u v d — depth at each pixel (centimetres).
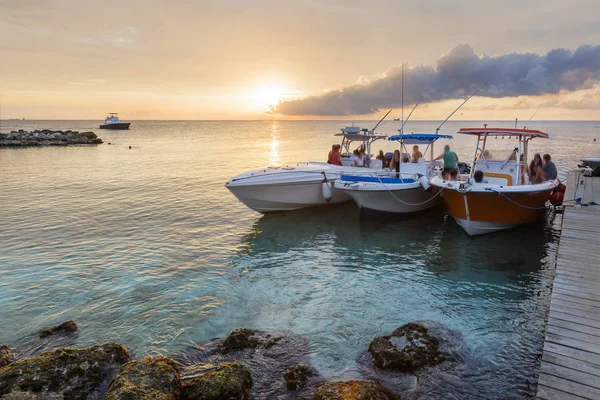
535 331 655
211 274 888
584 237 807
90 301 754
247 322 682
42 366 502
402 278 873
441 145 1469
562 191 1320
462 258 998
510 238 1152
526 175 1221
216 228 1253
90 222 1304
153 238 1140
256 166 2931
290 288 820
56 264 930
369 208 1340
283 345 605
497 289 819
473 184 1105
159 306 737
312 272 907
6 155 3816
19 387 471
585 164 1819
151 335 641
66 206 1538
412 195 1352
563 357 447
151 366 500
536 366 560
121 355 555
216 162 3228
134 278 859
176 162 3200
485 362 565
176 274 884
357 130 1612
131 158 3534
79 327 664
